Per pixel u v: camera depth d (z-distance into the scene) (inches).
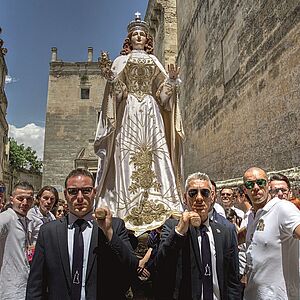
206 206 145.8
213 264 141.3
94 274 128.6
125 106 231.9
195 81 708.7
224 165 507.2
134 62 233.9
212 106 581.0
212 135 575.8
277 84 338.0
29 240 211.8
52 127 1685.5
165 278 139.6
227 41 506.3
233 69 476.7
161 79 239.0
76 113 1696.6
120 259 129.7
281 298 140.7
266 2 370.0
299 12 300.5
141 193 213.9
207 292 136.7
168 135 238.1
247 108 419.2
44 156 1662.2
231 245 146.7
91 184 138.6
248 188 160.4
